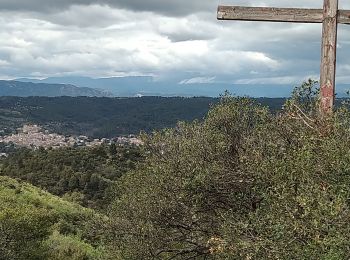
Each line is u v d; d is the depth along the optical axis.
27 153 87.38
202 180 7.33
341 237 4.24
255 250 5.13
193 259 9.96
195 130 8.69
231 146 8.22
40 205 36.00
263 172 6.36
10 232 20.02
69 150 87.44
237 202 7.81
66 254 23.59
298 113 6.78
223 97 9.05
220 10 7.42
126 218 9.45
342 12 7.03
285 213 4.99
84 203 54.66
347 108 6.11
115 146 82.31
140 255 8.98
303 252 4.57
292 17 7.25
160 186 8.07
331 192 4.80
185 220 8.41
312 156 5.30
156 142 8.84
